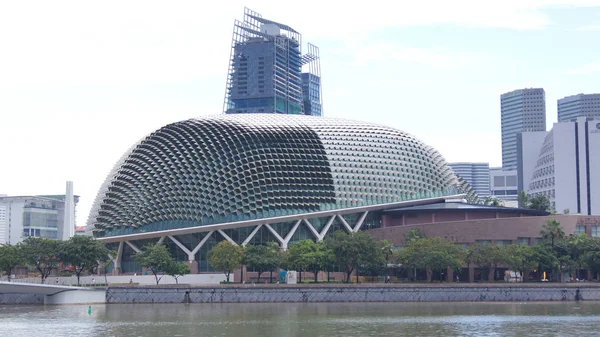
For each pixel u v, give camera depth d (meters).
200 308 125.69
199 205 174.12
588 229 190.75
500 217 186.75
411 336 88.44
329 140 187.25
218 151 180.88
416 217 186.12
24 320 105.75
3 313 117.00
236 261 156.50
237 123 189.25
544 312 116.50
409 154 194.50
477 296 140.25
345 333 90.88
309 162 181.62
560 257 164.88
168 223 174.38
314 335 89.06
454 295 140.25
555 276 170.50
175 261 171.25
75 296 137.62
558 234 170.00
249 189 174.88
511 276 173.00
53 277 167.25
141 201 179.12
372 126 198.25
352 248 153.50
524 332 92.00
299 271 160.38
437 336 88.38
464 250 162.50
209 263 173.62
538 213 193.75
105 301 139.00
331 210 178.62
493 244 165.62
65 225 187.50
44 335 89.50
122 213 179.00
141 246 177.38
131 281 160.00
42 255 151.25
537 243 175.12
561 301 140.12
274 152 181.50
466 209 184.88
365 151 188.75
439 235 174.38
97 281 166.38
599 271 167.00
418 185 192.12
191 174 178.38
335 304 134.25
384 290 139.62
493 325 98.94
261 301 138.50
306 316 110.25
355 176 183.88
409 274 172.62
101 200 188.50
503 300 140.25
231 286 139.50
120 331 93.00
